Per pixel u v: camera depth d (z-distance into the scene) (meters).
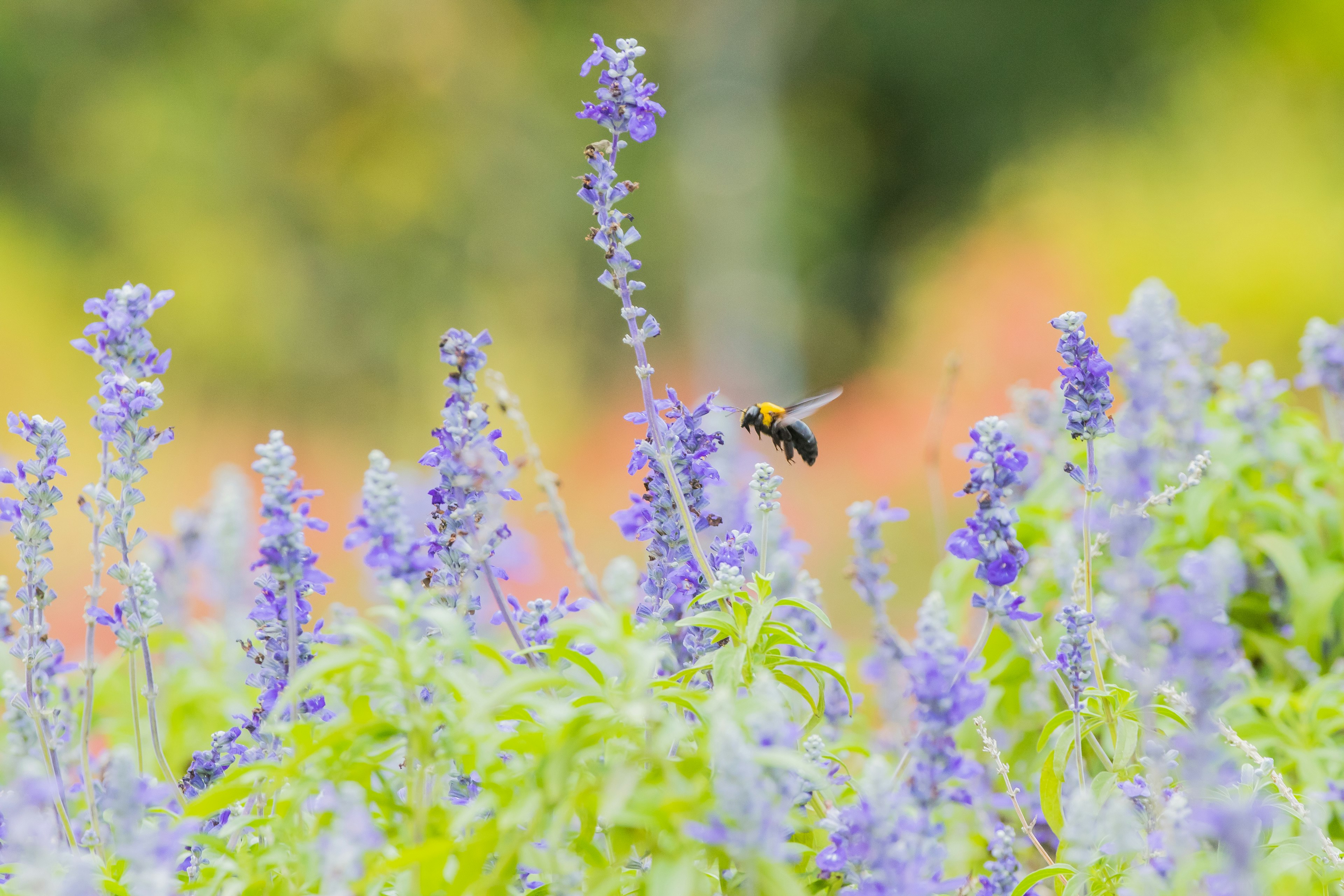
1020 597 4.21
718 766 3.24
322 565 16.12
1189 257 26.53
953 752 3.55
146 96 41.28
